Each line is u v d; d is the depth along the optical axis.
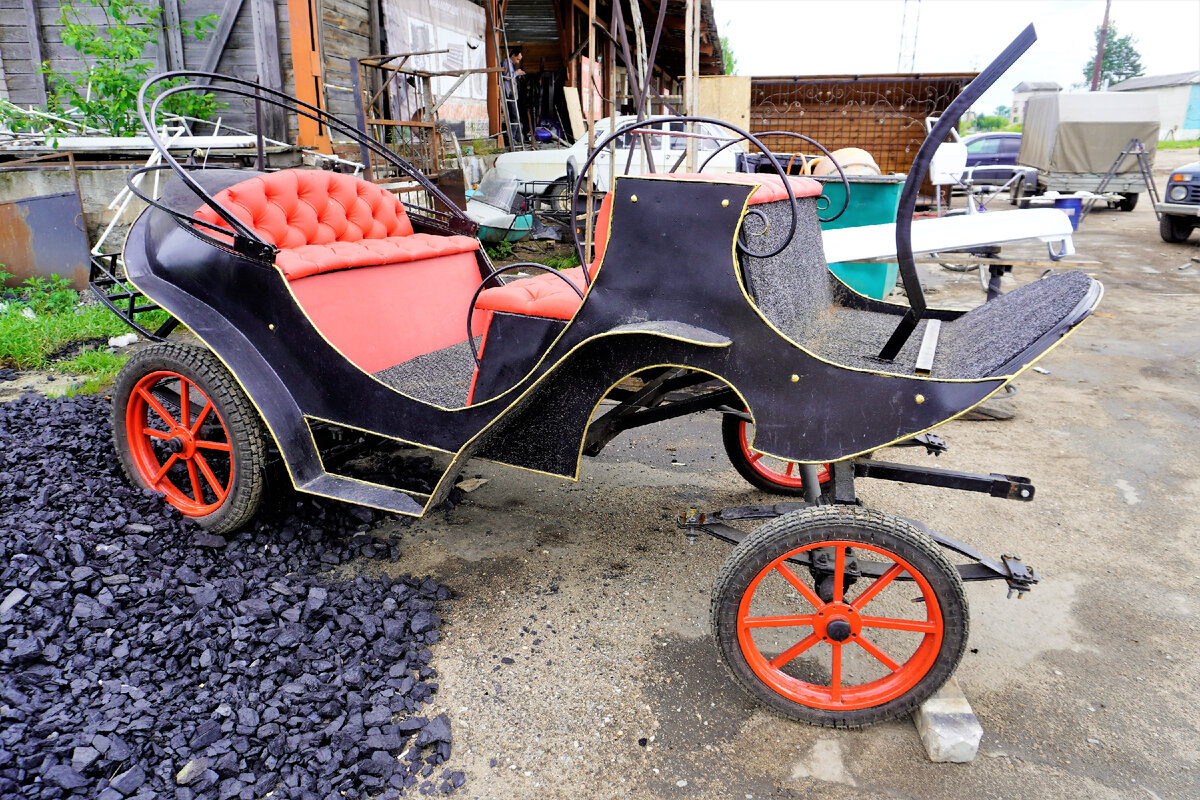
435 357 3.36
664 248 2.20
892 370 2.24
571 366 2.46
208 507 3.13
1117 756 2.23
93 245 6.72
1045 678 2.56
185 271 2.93
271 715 2.18
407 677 2.43
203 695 2.23
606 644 2.68
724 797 2.08
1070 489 3.88
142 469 3.25
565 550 3.27
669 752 2.23
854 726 2.31
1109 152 15.17
